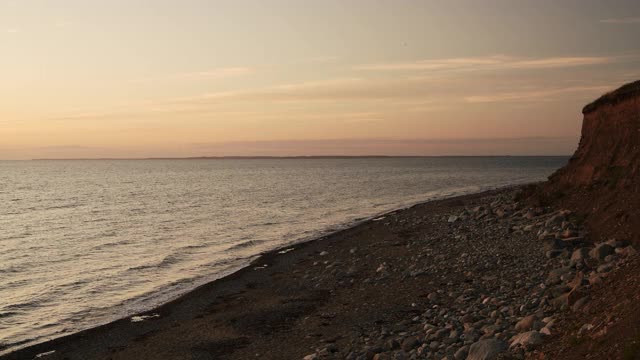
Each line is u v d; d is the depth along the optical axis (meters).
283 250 38.50
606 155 34.81
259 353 18.22
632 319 10.79
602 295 14.20
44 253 39.69
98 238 46.47
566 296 15.70
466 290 21.23
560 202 36.31
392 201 76.62
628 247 20.38
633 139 32.44
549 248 25.36
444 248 31.36
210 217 60.84
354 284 25.89
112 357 19.23
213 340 20.11
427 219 46.16
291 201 79.69
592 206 30.98
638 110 32.88
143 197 90.38
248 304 24.62
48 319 24.25
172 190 107.56
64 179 160.50
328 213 63.12
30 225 55.12
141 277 31.92
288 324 21.06
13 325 23.45
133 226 53.88
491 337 14.62
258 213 64.25
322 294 24.92
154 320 23.36
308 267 31.52
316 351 17.19
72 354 19.73
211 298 26.33
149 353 19.34
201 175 187.50
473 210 45.75
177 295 27.56
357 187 110.00
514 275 22.45
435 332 16.67
